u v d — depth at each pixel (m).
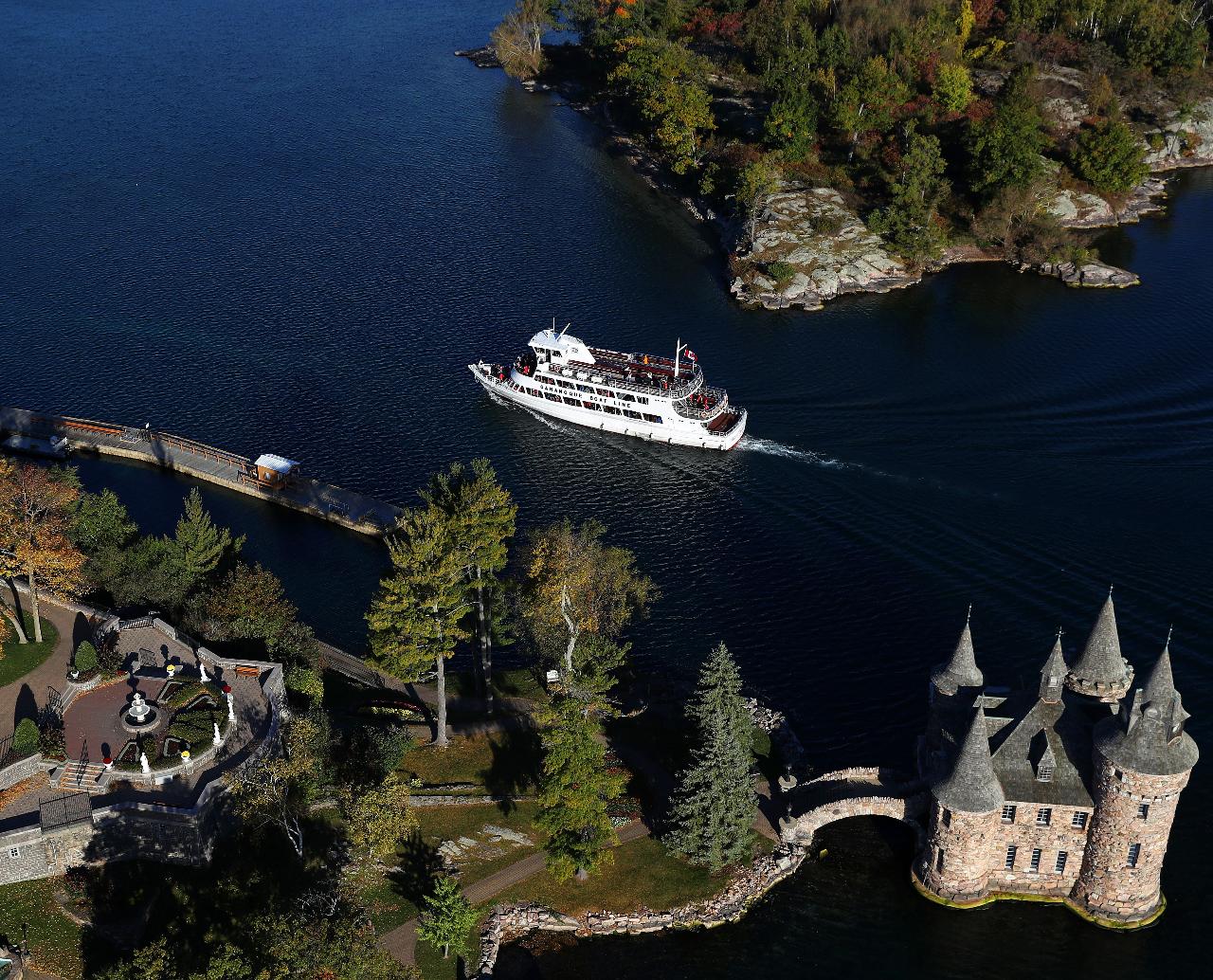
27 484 124.94
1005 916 102.69
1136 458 164.00
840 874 107.12
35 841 96.19
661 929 102.25
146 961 82.25
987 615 136.88
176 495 166.38
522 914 102.12
